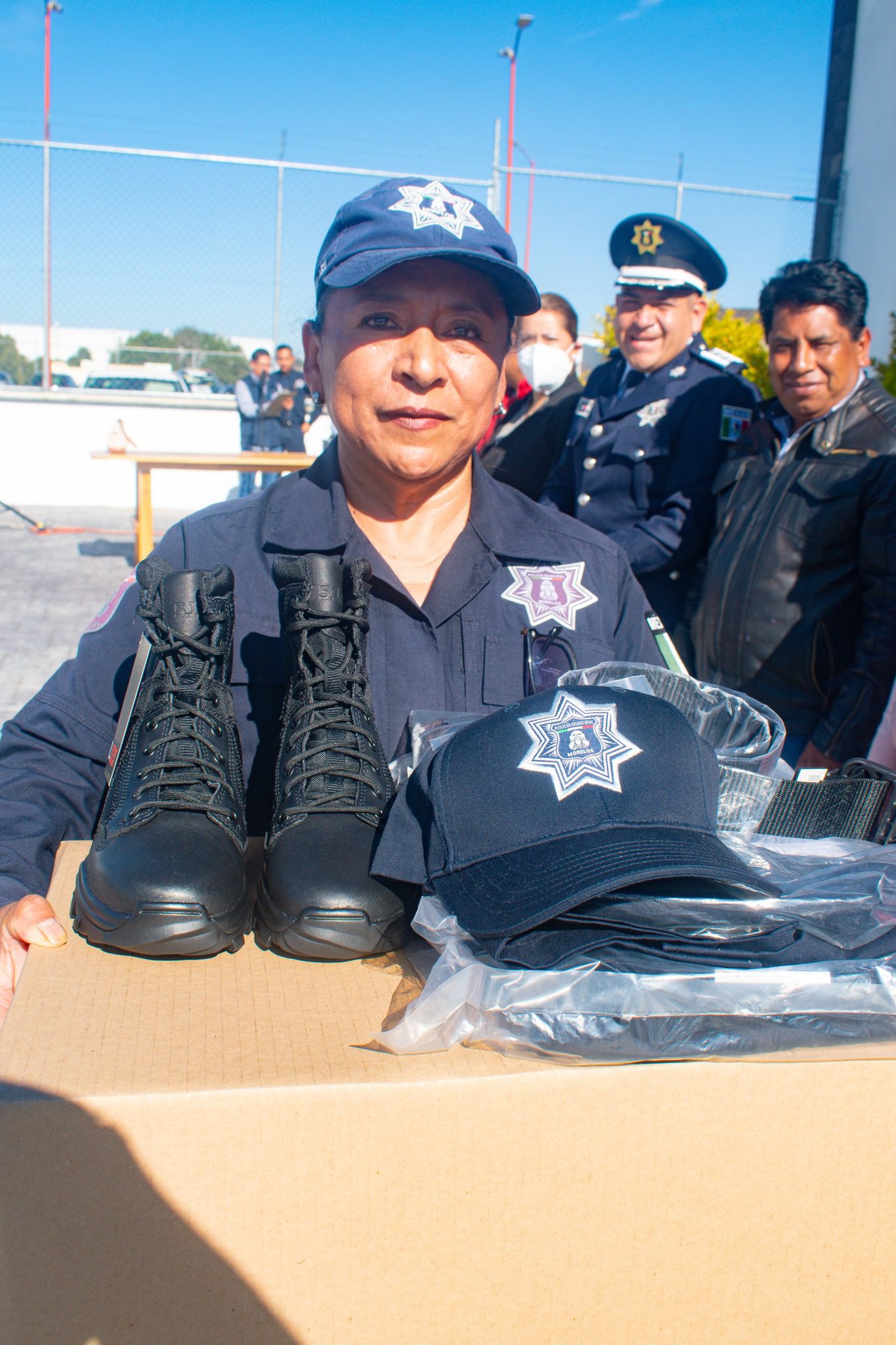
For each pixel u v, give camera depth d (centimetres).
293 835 91
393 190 111
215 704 100
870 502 208
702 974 72
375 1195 67
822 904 80
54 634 571
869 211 1034
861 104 1057
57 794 114
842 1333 75
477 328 111
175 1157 64
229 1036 72
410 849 87
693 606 258
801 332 216
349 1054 70
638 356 275
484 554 123
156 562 106
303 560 102
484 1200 68
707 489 258
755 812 95
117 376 1210
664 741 88
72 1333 65
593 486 279
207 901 83
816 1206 73
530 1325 70
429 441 112
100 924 83
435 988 71
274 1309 67
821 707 221
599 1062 70
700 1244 72
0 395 1177
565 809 83
